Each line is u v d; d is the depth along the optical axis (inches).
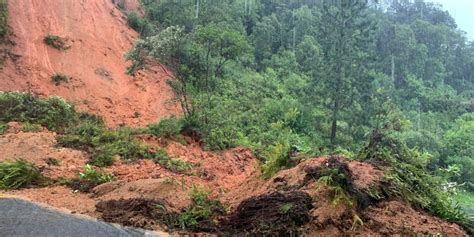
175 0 1182.9
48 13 954.1
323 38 1330.0
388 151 339.9
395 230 258.7
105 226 268.7
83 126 567.8
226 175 493.0
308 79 1358.3
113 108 836.6
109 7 1108.5
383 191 291.3
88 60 921.5
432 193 312.3
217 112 744.3
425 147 1306.6
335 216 260.8
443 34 2460.6
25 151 416.8
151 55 739.4
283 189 296.2
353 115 1138.7
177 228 273.4
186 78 894.4
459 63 2461.9
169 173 434.6
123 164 443.8
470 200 749.3
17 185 337.7
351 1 1244.5
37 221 268.2
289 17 1812.3
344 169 287.1
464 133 1488.7
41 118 583.8
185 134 648.4
